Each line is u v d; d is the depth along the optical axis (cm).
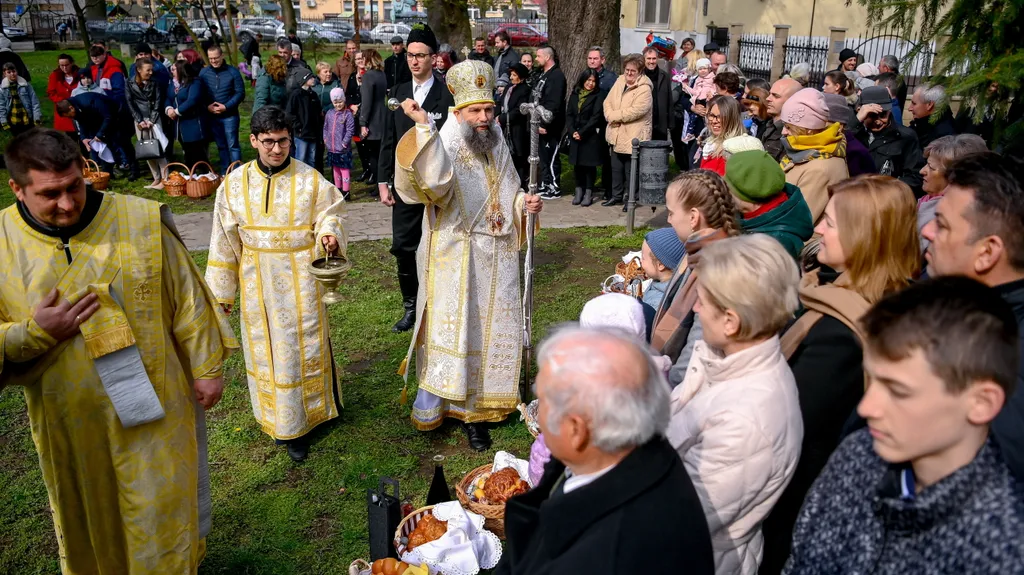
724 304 205
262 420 432
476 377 443
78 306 271
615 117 905
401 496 402
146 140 1038
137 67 1035
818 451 230
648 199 835
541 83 952
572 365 174
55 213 264
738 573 215
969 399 146
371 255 784
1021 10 381
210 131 1091
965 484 147
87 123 1073
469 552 323
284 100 1100
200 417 321
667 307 307
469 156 424
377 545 334
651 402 173
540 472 312
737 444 200
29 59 2689
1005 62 388
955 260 221
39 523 387
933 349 146
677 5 2523
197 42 2139
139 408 284
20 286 272
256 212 406
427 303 437
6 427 472
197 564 318
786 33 1805
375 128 959
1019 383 191
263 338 418
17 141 256
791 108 413
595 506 170
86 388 280
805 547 178
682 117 1060
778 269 204
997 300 151
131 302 282
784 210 308
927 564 148
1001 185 214
